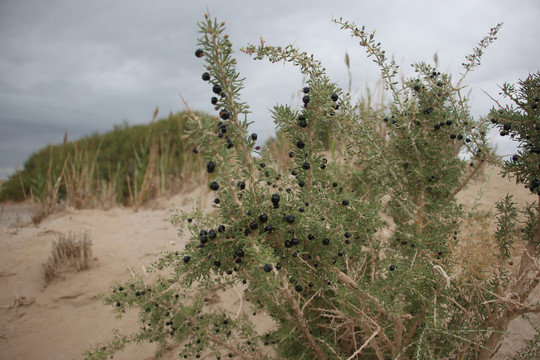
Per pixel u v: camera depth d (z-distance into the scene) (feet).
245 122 4.16
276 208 4.32
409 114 6.27
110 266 12.99
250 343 7.18
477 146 5.89
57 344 9.62
